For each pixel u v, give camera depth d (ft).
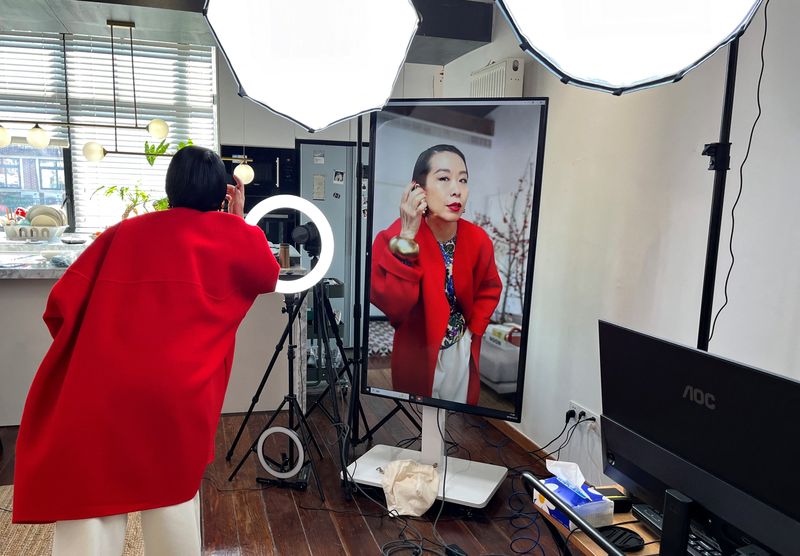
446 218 7.86
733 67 4.61
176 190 4.86
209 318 4.68
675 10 2.69
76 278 4.43
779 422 2.78
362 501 7.99
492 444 10.12
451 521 7.54
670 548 3.41
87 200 15.65
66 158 15.30
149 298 4.41
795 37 5.24
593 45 2.74
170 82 15.70
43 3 11.10
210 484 8.32
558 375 9.21
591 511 4.25
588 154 8.46
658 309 7.07
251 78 3.29
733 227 5.93
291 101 3.49
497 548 6.95
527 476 4.50
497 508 7.89
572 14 2.62
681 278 6.70
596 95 8.25
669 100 6.84
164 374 4.30
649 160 7.19
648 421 3.70
